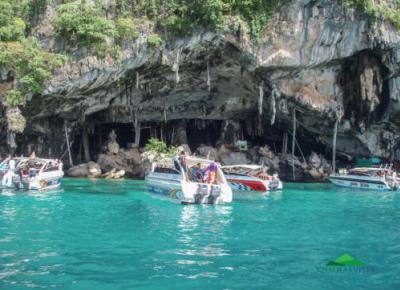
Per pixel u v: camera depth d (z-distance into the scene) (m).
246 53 26.80
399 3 27.31
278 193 23.97
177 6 26.45
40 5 27.00
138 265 8.78
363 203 19.89
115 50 26.19
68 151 33.38
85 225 12.94
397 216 15.78
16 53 25.11
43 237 11.21
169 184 18.12
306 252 10.09
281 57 26.81
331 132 33.34
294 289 7.56
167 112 34.84
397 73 28.67
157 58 27.30
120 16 26.86
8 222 13.21
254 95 32.06
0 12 26.03
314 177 33.56
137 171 31.75
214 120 38.19
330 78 29.28
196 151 35.41
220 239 11.30
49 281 7.76
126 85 29.92
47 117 31.30
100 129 36.50
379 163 34.72
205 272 8.41
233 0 25.98
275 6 26.30
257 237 11.64
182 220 14.05
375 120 31.30
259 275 8.30
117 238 11.21
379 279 8.15
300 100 29.27
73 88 26.95
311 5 26.08
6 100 25.80
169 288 7.51
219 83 31.53
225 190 18.56
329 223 14.09
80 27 25.34
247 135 38.78
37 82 25.83
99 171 31.61
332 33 26.44
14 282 7.68
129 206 17.06
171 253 9.76
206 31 26.44
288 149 38.53
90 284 7.63
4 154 30.89
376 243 11.12
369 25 26.36
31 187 21.91
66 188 23.56
